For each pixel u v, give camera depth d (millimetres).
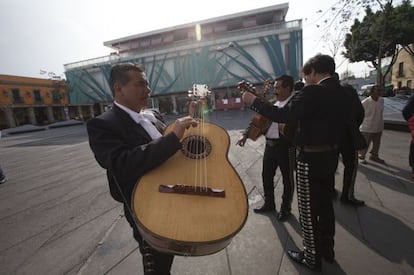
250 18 29875
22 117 30344
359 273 1808
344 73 25312
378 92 4031
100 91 33344
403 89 22297
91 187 4363
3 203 3926
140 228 987
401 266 1842
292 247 2182
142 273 1984
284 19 30938
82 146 9773
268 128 2588
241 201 1111
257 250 2166
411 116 3367
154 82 30406
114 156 1095
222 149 1393
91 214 3207
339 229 2375
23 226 3023
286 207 2635
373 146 4293
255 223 2619
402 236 2199
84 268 2098
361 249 2066
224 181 1208
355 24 13789
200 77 28422
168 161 1275
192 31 32156
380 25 11211
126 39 33719
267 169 2752
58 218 3170
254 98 1681
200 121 1568
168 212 1022
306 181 1755
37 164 6957
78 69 33688
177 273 1941
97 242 2506
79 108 36000
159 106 31719
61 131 19562
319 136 1626
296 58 24922
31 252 2424
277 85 2553
